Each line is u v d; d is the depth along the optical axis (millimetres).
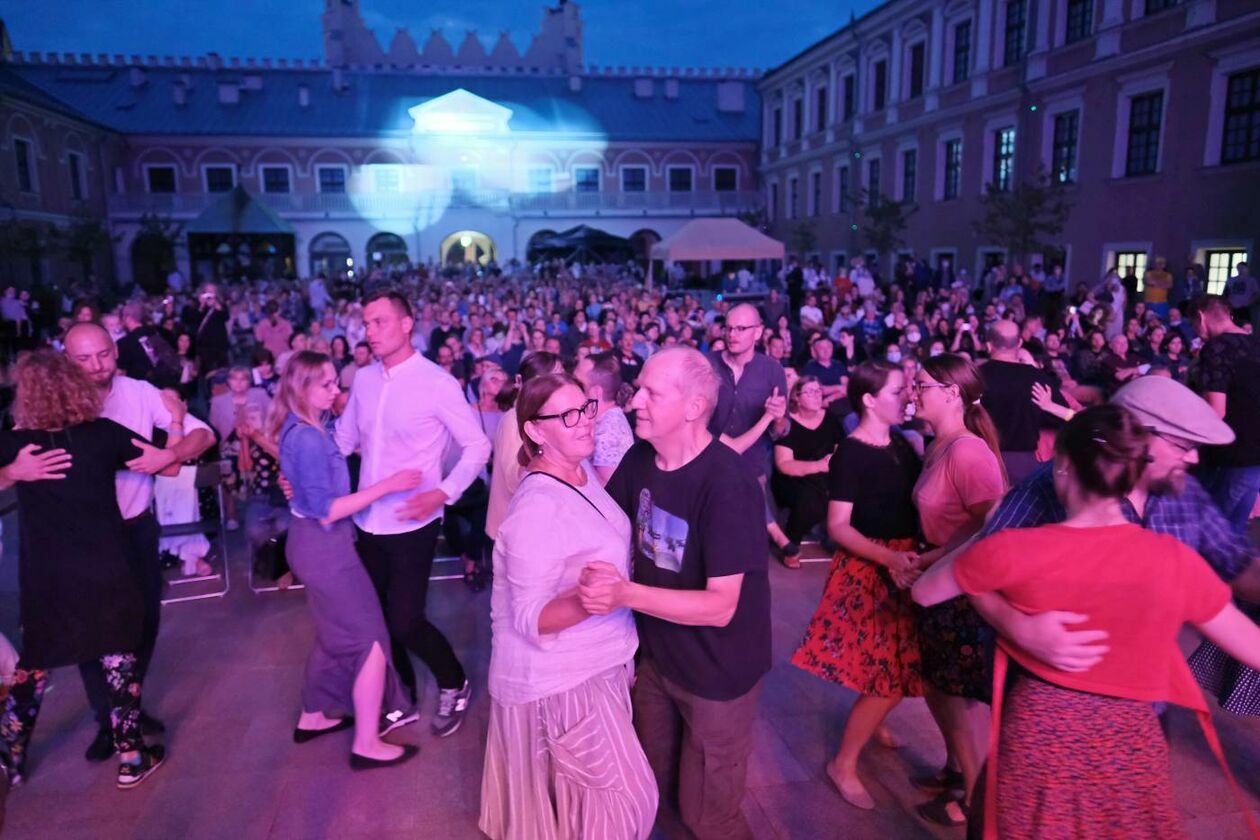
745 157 45094
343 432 3719
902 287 22516
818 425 5855
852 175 32062
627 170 44625
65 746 3658
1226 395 4367
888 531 3031
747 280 27781
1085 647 1875
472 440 3537
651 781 2465
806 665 3139
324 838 3031
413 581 3590
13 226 26938
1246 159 16250
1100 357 9180
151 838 3037
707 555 2270
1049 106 21375
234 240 23750
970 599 2039
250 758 3547
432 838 3023
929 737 3646
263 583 5570
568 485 2387
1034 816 1960
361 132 41969
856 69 31125
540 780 2441
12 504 7129
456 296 23797
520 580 2260
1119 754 1910
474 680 4258
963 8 24672
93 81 41844
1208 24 16578
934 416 2936
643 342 11969
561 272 30797
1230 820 3016
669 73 48594
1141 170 18859
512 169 43781
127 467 3291
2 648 3250
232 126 41062
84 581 3121
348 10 48500
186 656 4531
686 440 2367
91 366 3463
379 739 3588
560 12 51906
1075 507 1920
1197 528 2244
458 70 48125
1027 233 20109
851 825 3055
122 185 39344
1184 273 16797
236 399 6871
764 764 3451
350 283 29203
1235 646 1888
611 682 2449
